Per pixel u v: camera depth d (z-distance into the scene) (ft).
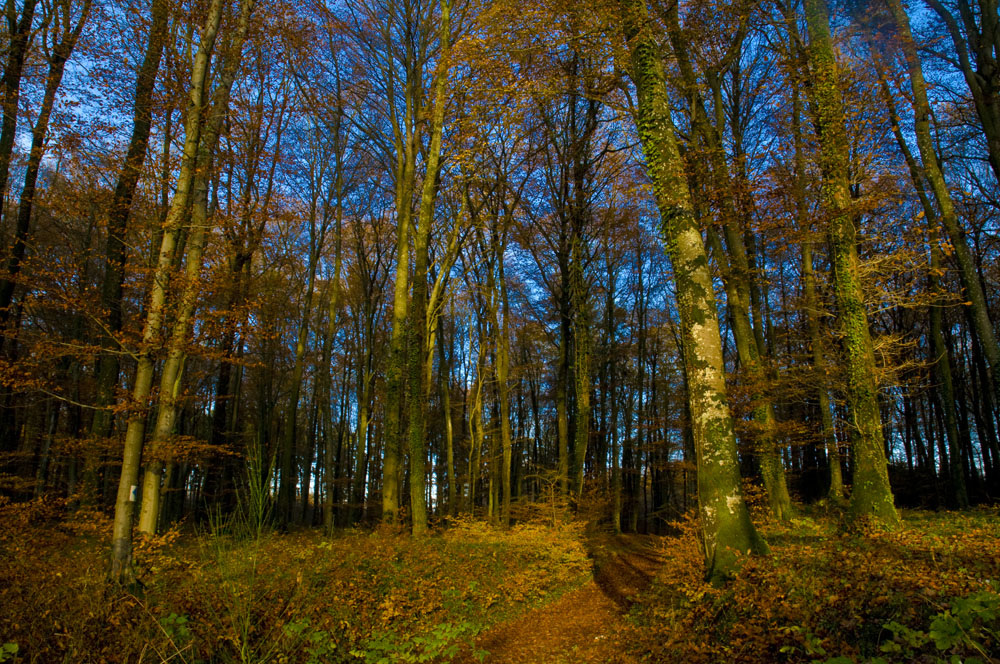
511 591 30.66
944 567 17.94
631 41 26.99
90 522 28.37
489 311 70.28
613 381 84.69
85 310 24.13
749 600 17.46
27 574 18.86
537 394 119.24
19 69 37.11
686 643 17.44
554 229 72.38
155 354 23.88
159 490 29.63
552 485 47.11
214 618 16.85
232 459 60.64
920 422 97.14
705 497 22.27
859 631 14.03
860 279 36.04
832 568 18.30
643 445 89.25
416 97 61.36
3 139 37.09
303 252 89.04
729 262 47.09
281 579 22.09
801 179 36.40
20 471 55.26
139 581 20.98
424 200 50.67
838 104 35.47
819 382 41.39
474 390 81.66
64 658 14.43
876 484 32.35
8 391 37.60
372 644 19.35
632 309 105.29
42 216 46.06
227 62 34.45
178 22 34.22
